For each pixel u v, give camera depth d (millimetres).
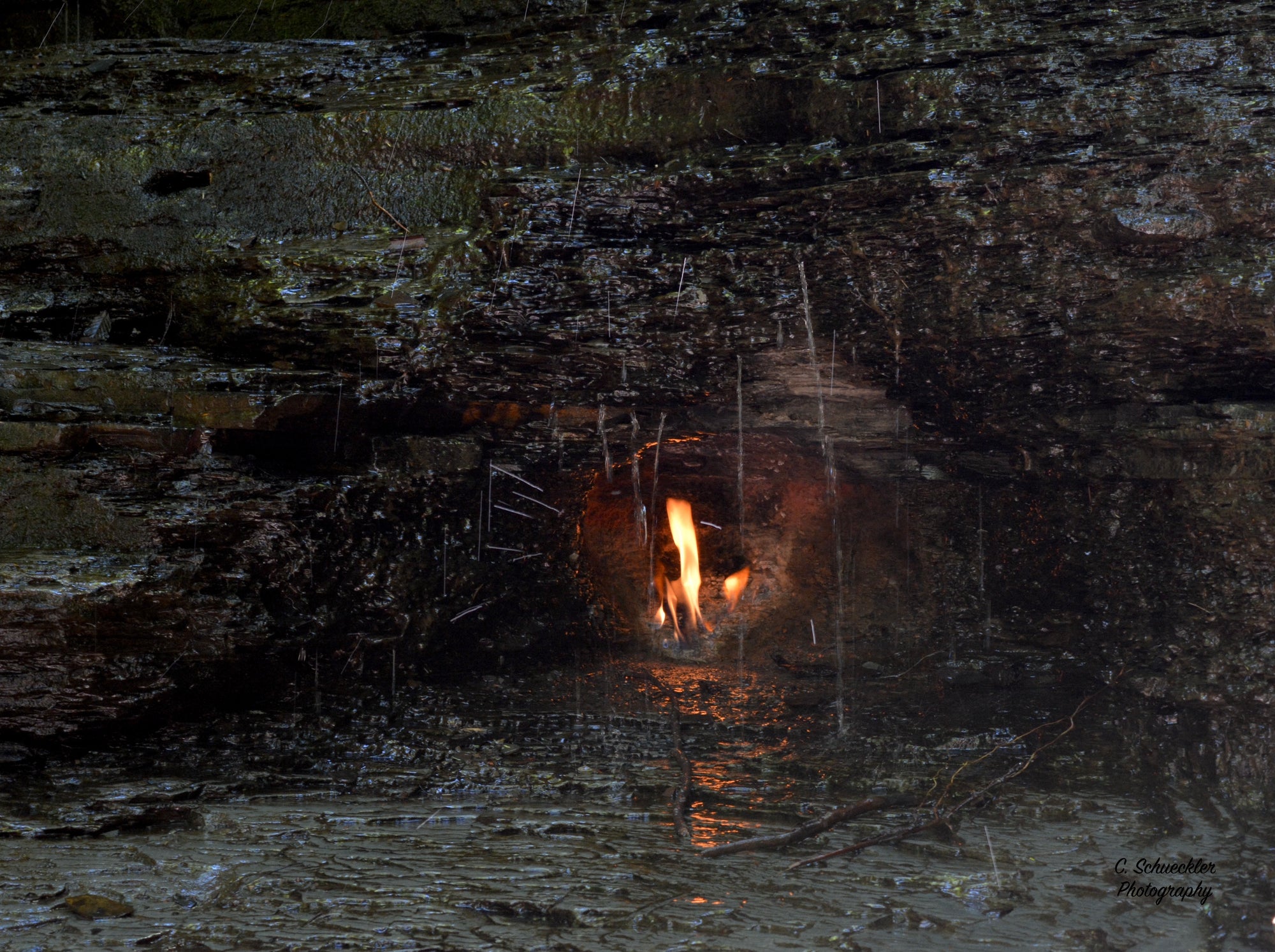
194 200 5559
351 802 4074
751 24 5176
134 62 5898
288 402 4730
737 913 3037
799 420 5445
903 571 5961
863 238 4699
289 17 6195
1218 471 4609
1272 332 4289
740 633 6230
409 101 5496
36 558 4395
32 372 4676
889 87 4789
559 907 3047
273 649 4688
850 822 3824
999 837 3691
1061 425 4996
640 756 4551
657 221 4996
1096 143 4504
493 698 5172
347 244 5355
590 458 5699
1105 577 5195
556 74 5410
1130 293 4438
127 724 4379
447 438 5234
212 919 2982
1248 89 4359
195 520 4594
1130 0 4609
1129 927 2990
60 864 3414
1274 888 3268
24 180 5641
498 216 5113
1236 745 4461
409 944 2820
